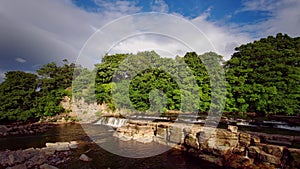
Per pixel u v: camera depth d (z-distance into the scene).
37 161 11.55
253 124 17.06
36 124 24.59
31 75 27.98
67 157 12.41
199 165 11.39
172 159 12.23
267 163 10.05
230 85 22.59
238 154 11.41
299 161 9.19
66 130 21.45
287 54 23.33
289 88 20.81
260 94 21.41
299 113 20.06
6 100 23.98
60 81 31.86
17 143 16.11
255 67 24.00
